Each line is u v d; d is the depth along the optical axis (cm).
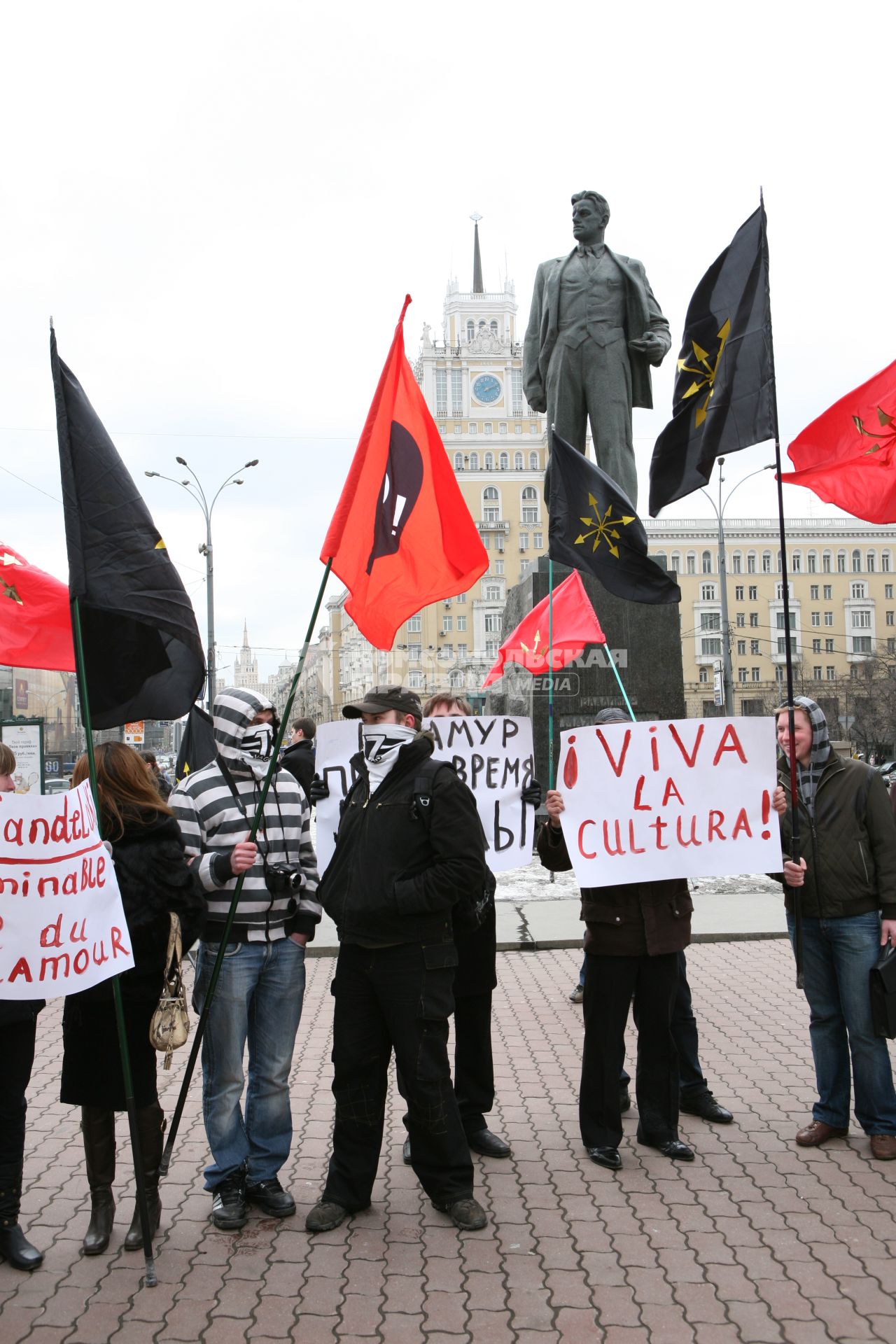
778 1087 557
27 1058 388
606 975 459
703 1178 440
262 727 432
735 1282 354
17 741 1378
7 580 516
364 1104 411
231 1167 406
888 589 7744
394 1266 370
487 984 475
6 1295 354
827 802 477
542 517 8156
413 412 497
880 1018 450
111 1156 394
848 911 468
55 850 362
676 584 632
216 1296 351
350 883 410
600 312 1205
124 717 430
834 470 571
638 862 462
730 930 936
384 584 497
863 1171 446
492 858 546
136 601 380
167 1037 382
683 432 550
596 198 1222
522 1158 466
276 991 424
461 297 8381
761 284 511
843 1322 329
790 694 481
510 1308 339
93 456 381
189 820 422
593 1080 459
